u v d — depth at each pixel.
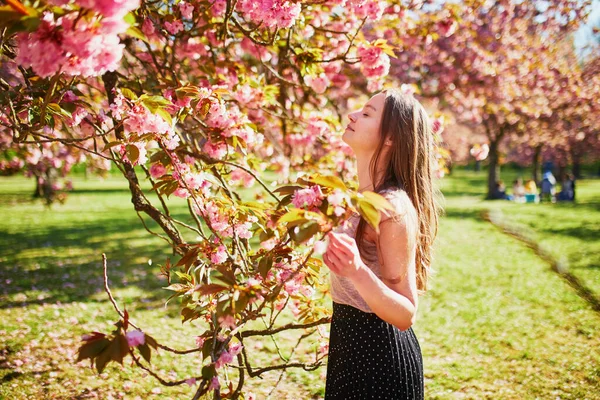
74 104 2.60
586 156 34.44
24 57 1.39
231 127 2.85
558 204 21.62
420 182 1.96
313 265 2.26
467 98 12.23
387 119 1.95
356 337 1.84
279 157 5.22
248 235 2.48
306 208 1.62
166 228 2.79
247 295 1.67
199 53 4.43
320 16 4.46
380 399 1.79
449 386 4.70
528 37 12.82
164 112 2.22
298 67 3.99
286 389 4.57
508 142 34.22
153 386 4.46
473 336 6.05
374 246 1.81
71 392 4.25
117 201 21.00
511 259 10.41
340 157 5.05
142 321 6.27
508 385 4.73
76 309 6.61
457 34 11.11
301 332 6.04
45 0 1.40
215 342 1.93
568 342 5.84
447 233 13.78
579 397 4.49
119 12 1.30
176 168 2.40
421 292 2.03
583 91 14.91
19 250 10.62
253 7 2.96
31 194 22.73
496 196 24.30
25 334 5.55
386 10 5.36
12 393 4.17
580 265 9.54
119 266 9.28
